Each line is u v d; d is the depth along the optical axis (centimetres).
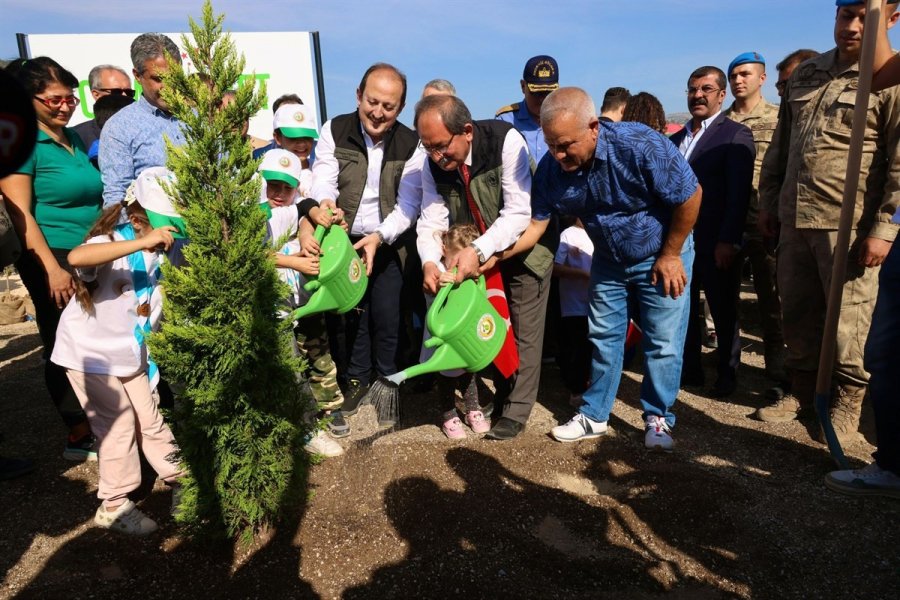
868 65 308
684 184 336
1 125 73
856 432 409
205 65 256
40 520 321
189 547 293
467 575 274
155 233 268
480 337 312
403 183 404
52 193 370
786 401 442
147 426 309
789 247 412
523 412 408
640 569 280
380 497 332
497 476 359
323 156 420
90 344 289
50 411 477
